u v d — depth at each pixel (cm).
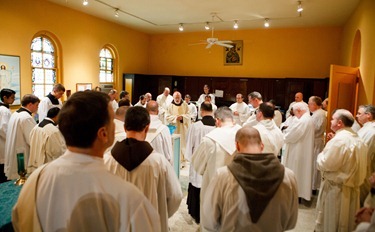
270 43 852
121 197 85
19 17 553
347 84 471
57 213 83
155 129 251
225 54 904
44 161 278
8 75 540
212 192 141
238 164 135
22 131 336
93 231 83
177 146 409
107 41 791
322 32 798
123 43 859
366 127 273
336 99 451
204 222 148
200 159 238
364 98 441
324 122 397
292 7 598
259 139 146
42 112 465
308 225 309
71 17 668
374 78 389
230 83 870
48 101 468
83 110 86
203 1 573
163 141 254
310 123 354
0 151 371
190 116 571
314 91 770
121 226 84
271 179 129
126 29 868
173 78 900
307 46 815
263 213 127
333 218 244
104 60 819
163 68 985
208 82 895
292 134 357
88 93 91
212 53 920
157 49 988
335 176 239
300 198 378
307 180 357
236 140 150
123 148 146
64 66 662
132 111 154
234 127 239
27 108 346
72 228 82
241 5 595
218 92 877
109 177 87
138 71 943
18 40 554
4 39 529
